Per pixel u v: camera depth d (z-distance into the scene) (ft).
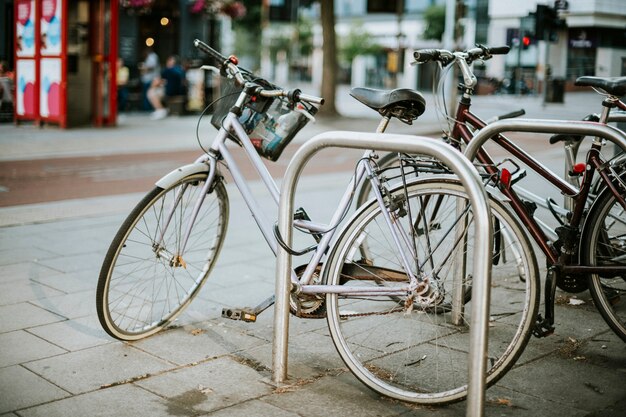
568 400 10.18
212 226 13.65
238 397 10.21
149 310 13.55
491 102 51.78
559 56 27.53
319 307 10.98
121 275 15.35
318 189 28.19
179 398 10.17
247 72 12.28
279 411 9.79
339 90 140.26
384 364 11.28
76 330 12.75
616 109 17.34
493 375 9.81
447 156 8.71
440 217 11.18
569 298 14.55
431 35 131.54
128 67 81.56
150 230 12.23
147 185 30.09
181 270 15.62
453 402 9.79
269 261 17.37
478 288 8.51
